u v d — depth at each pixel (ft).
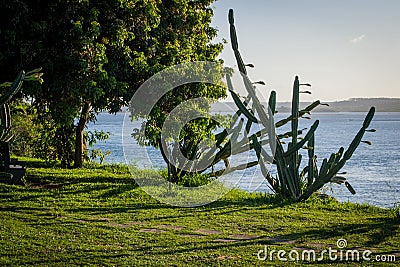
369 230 31.42
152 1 45.93
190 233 29.84
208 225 31.99
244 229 31.14
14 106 52.85
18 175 43.80
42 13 40.27
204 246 27.07
